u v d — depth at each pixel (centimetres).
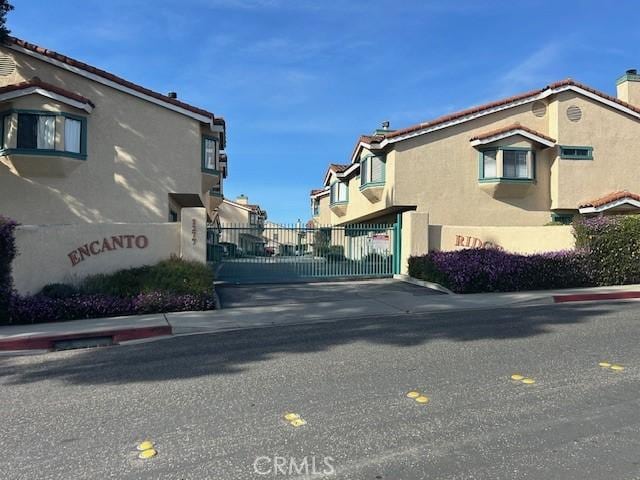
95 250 1323
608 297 1364
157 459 436
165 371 723
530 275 1471
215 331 1026
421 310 1199
